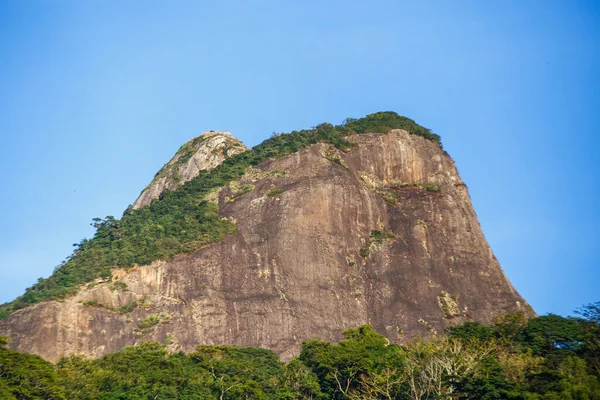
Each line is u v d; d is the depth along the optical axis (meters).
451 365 82.25
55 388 80.38
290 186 147.75
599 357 79.62
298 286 132.88
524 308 137.00
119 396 84.06
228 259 135.00
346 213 146.25
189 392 87.38
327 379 90.69
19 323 118.62
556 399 69.88
